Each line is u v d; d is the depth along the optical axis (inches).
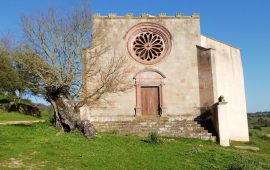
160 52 1288.1
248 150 1036.5
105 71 1227.2
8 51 1696.6
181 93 1263.5
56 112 842.8
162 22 1302.9
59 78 880.3
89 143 755.4
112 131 1134.4
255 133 1558.8
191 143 1018.7
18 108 1980.8
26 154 612.7
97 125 1195.3
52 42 938.7
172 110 1255.5
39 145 686.5
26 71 980.6
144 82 1268.5
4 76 1708.9
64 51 938.1
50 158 598.9
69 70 913.5
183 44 1291.8
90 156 641.6
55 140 738.8
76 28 976.9
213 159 734.5
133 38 1289.4
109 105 1239.5
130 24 1293.1
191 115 1248.2
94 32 1184.8
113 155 669.9
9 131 815.1
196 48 1288.1
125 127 1184.2
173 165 647.1
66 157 618.8
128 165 610.5
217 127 1105.4
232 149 995.3
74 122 832.9
